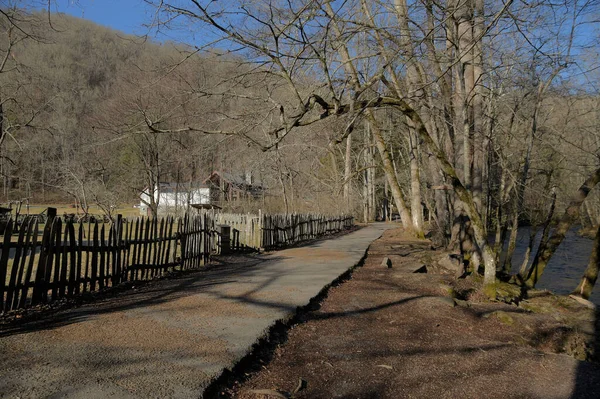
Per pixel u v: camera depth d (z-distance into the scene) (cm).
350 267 1091
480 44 1059
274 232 1603
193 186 3027
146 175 2588
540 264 1169
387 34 843
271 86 788
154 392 344
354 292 848
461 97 1135
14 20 938
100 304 614
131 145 2359
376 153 4319
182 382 365
